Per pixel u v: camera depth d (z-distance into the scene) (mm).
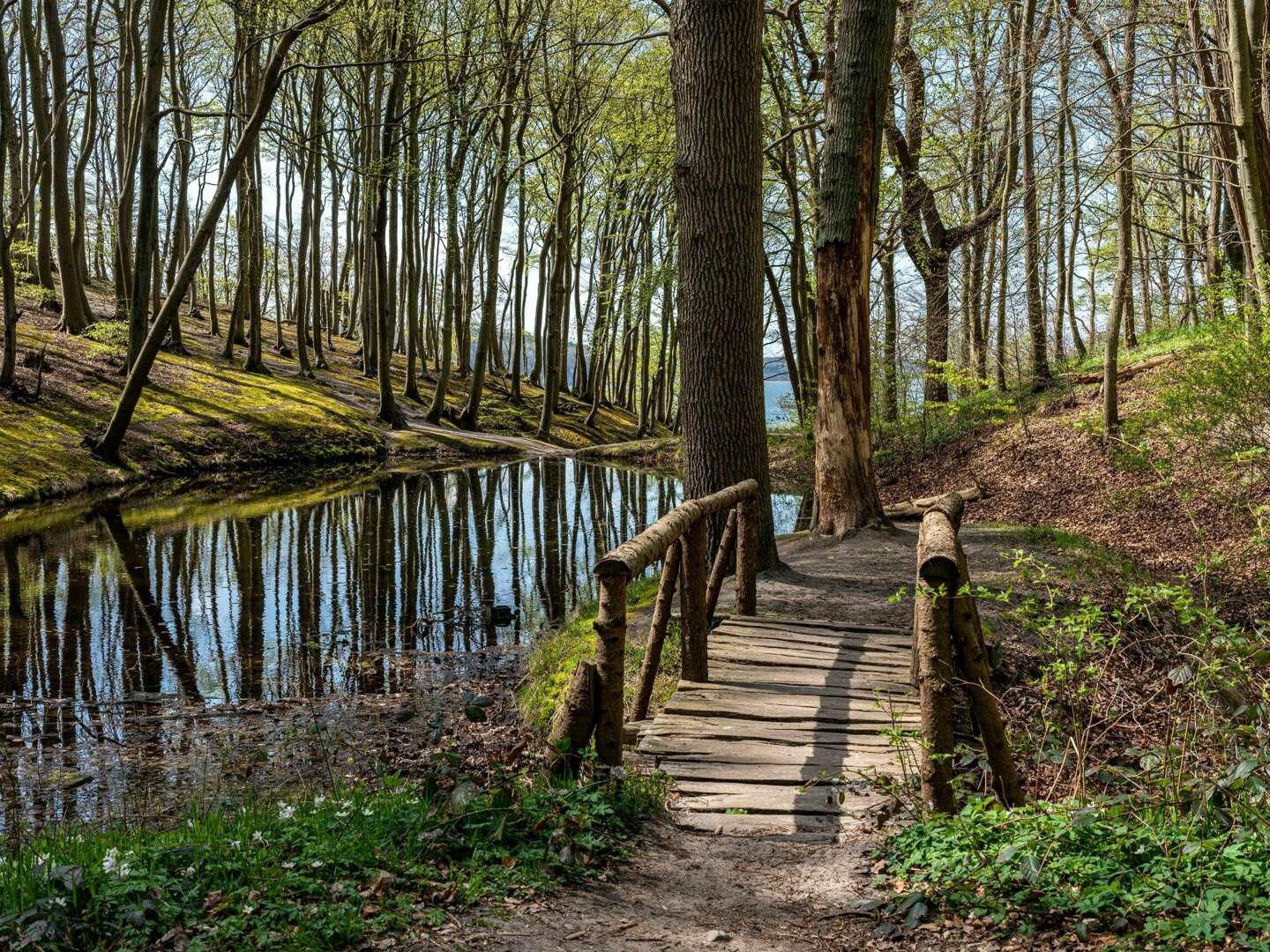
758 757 5805
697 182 10539
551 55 32719
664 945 3490
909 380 23719
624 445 36000
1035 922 3531
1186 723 4465
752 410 10945
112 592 12570
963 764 4781
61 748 7500
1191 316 22859
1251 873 3389
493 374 52281
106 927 3207
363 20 27156
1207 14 17484
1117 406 17672
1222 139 15773
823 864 4418
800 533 15031
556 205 39906
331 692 8984
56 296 33062
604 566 5070
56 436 22938
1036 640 8438
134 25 29125
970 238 24297
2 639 10438
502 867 3984
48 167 29219
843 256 12859
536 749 6125
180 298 22625
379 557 15375
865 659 7801
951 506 6016
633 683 7375
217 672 9531
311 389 35656
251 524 17953
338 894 3559
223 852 3891
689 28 10414
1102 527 14219
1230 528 12156
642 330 55438
